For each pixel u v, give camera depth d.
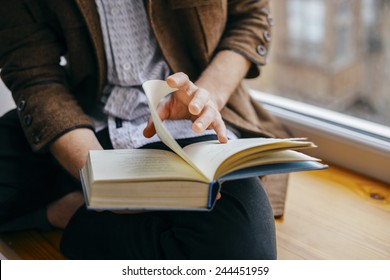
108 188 0.81
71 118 1.08
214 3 1.17
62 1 1.12
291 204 1.36
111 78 1.18
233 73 1.17
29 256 1.19
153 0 1.14
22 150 1.22
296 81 2.74
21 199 1.22
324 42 2.62
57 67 1.19
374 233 1.24
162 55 1.17
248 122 1.25
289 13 2.68
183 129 1.14
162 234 1.01
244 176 0.82
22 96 1.14
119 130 1.14
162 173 0.83
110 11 1.13
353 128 1.51
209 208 0.81
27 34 1.16
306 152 1.57
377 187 1.42
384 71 2.39
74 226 1.10
